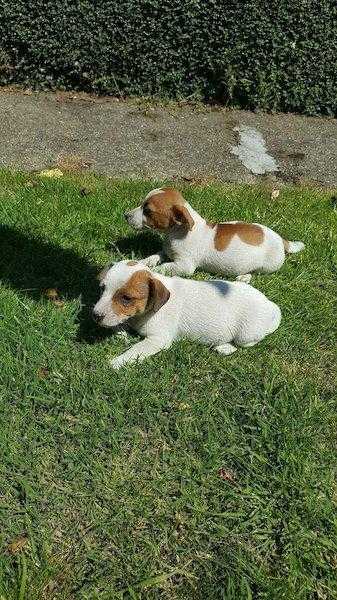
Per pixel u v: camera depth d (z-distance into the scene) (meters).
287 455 0.87
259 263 1.13
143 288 0.91
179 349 0.98
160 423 0.90
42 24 1.62
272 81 1.70
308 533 0.81
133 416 0.90
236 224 1.13
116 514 0.80
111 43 1.66
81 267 1.12
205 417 0.91
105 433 0.88
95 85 1.71
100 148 1.52
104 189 1.34
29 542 0.77
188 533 0.80
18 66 1.69
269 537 0.80
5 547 0.76
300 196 1.42
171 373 0.96
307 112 1.75
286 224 1.30
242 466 0.86
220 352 1.00
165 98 1.73
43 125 1.57
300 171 1.54
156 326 0.97
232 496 0.83
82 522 0.80
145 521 0.80
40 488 0.82
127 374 0.94
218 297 0.98
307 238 1.27
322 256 1.22
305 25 1.63
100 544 0.78
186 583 0.76
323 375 1.01
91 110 1.66
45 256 1.12
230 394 0.95
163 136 1.59
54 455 0.85
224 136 1.62
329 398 0.97
